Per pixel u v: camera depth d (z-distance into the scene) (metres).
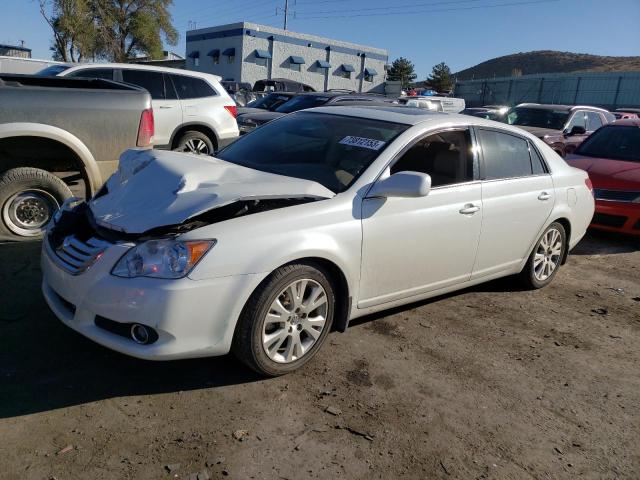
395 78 76.06
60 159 5.95
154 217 3.15
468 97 47.16
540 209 4.95
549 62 132.00
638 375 3.93
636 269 6.51
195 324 2.98
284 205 3.45
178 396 3.16
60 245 3.40
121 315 2.95
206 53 42.69
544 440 3.10
